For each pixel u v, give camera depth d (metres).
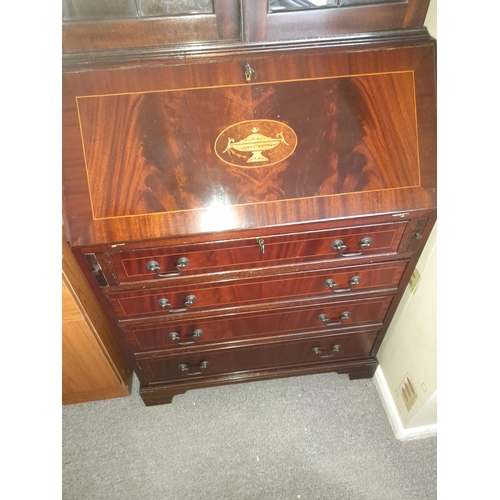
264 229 0.93
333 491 1.30
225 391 1.53
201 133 0.94
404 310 1.28
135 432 1.44
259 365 1.41
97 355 1.30
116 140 0.92
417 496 1.29
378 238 1.01
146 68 0.94
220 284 1.07
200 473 1.34
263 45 0.96
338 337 1.33
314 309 1.21
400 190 0.95
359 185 0.94
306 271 1.07
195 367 1.36
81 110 0.93
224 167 0.93
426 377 1.18
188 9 0.92
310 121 0.95
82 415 1.48
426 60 0.97
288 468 1.35
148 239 0.91
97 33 0.92
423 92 0.97
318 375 1.56
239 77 0.95
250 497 1.29
